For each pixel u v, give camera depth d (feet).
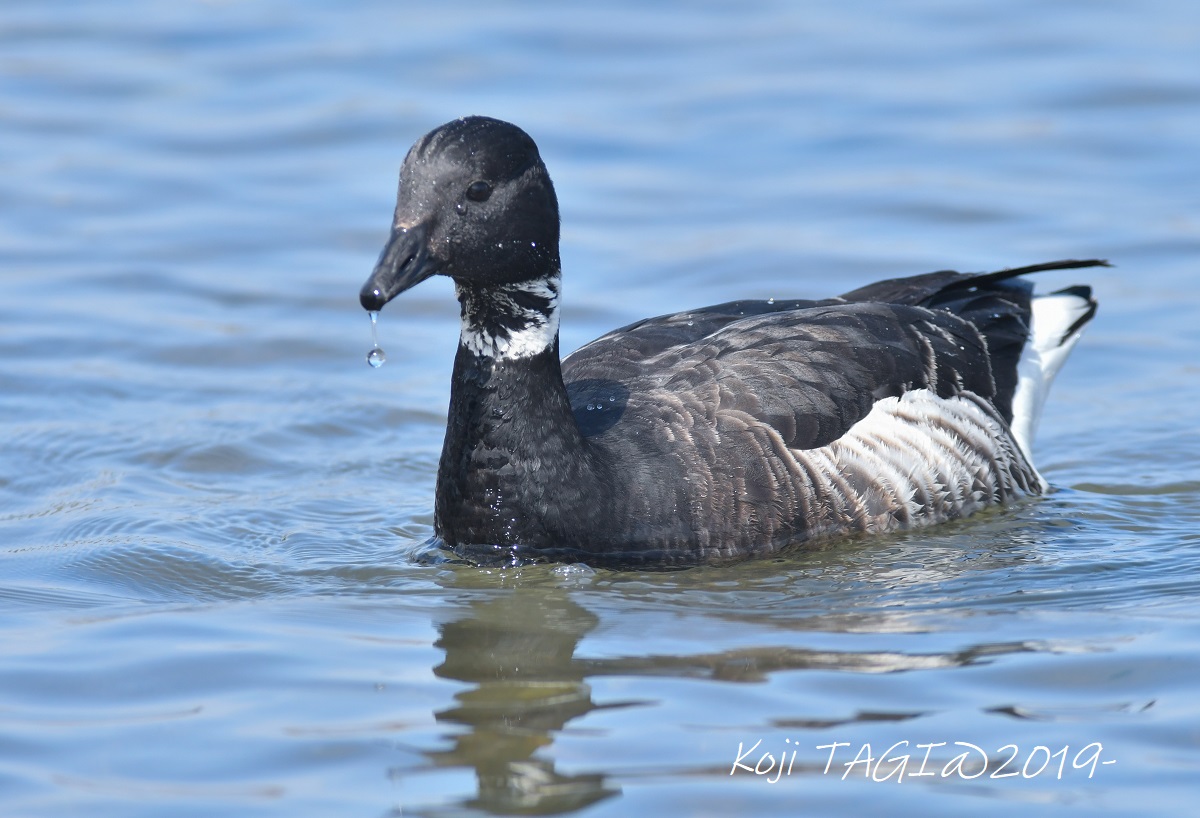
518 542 42.32
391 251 39.83
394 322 62.95
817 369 44.83
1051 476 50.39
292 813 28.73
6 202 70.69
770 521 42.78
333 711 32.81
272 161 74.95
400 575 41.88
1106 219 68.28
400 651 36.09
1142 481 49.52
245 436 53.06
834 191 71.36
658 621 37.91
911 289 51.26
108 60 84.84
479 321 41.86
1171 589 39.40
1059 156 73.72
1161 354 59.21
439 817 28.58
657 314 62.23
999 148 74.38
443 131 40.91
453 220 40.22
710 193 71.56
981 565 41.86
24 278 64.59
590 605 39.14
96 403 55.31
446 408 55.93
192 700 33.37
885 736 31.40
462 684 34.14
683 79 81.87
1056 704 32.68
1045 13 88.79
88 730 31.91
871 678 34.09
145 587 40.93
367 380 58.08
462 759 30.68
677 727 31.89
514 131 41.24
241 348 59.88
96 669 34.91
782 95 80.18
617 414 43.73
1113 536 44.45
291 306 63.26
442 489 43.11
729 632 37.01
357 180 73.20
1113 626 36.68
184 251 67.26
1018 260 65.26
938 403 46.57
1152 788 29.43
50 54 85.51
